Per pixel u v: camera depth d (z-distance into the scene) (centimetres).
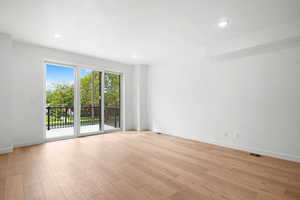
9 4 210
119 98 563
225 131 367
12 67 338
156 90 547
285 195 179
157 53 441
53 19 254
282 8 223
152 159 288
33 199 169
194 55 421
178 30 296
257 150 317
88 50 414
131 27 282
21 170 238
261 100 310
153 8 222
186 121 451
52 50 397
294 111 273
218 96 378
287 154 281
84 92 469
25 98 359
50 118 418
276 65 291
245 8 223
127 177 220
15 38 334
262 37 290
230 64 356
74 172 233
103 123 512
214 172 237
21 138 355
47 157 293
